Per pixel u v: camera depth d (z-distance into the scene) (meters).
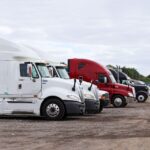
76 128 17.38
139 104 38.84
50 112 21.28
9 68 21.70
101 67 34.16
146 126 18.17
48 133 15.71
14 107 21.62
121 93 34.06
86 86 24.36
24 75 21.62
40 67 21.84
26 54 21.92
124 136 14.81
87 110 24.06
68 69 34.16
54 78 21.77
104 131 16.30
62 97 21.19
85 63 34.09
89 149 12.23
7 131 16.28
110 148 12.39
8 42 21.94
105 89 34.03
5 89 21.70
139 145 12.89
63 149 12.23
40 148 12.39
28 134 15.41
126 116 23.84
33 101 21.50
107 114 25.45
